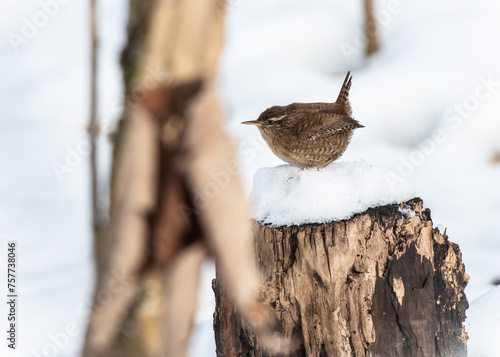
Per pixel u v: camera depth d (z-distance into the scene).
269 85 16.75
